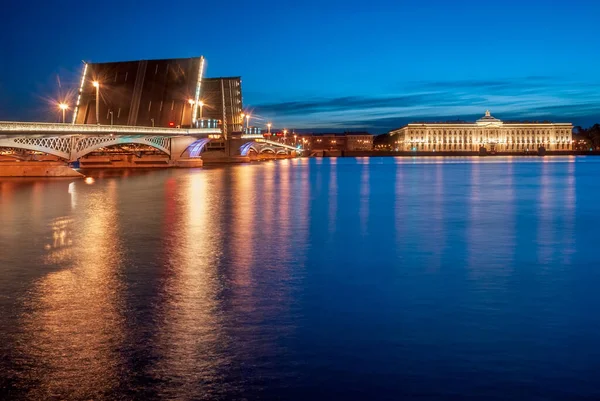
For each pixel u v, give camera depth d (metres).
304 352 8.96
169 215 26.45
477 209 29.25
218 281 13.38
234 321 10.40
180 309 11.12
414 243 18.72
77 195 38.97
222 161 126.19
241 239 19.38
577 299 11.86
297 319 10.52
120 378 8.09
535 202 33.28
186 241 18.97
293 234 20.56
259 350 9.05
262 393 7.69
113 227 22.36
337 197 36.62
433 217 25.80
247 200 34.38
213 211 28.09
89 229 21.83
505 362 8.57
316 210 28.64
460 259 16.05
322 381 8.01
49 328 10.02
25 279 13.54
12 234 20.64
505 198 36.06
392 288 12.77
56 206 31.14
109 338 9.55
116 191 42.69
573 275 14.04
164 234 20.48
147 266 15.00
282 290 12.58
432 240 19.31
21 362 8.60
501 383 7.91
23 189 45.50
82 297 11.95
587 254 16.80
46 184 52.53
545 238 19.77
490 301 11.71
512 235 20.45
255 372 8.28
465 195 38.41
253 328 10.03
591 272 14.38
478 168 91.50
